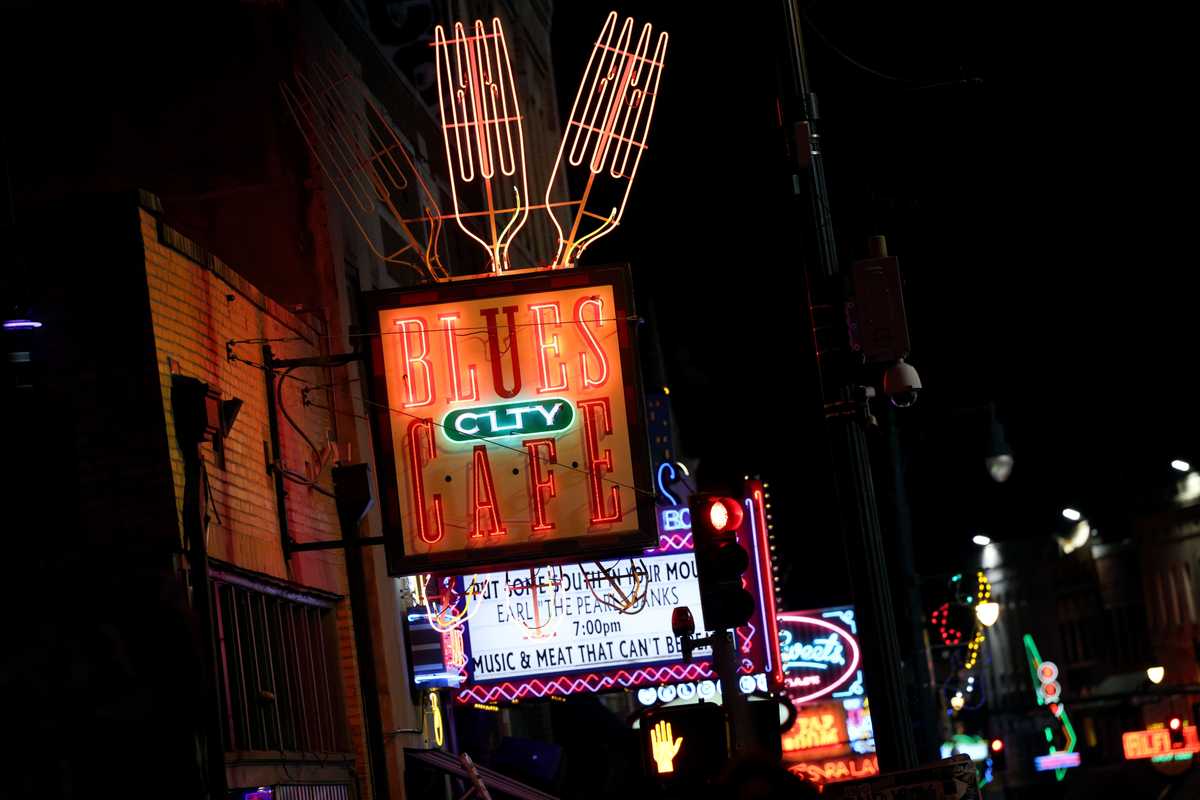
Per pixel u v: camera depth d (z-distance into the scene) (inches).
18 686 222.5
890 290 517.3
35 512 348.2
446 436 630.5
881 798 434.0
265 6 704.4
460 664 778.2
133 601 234.4
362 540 620.1
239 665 530.6
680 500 797.2
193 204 695.1
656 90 689.6
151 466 478.0
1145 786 360.8
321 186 696.4
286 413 605.9
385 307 634.8
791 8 540.1
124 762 233.0
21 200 689.6
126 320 486.3
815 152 532.4
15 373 409.1
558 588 786.8
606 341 638.5
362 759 656.4
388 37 900.0
